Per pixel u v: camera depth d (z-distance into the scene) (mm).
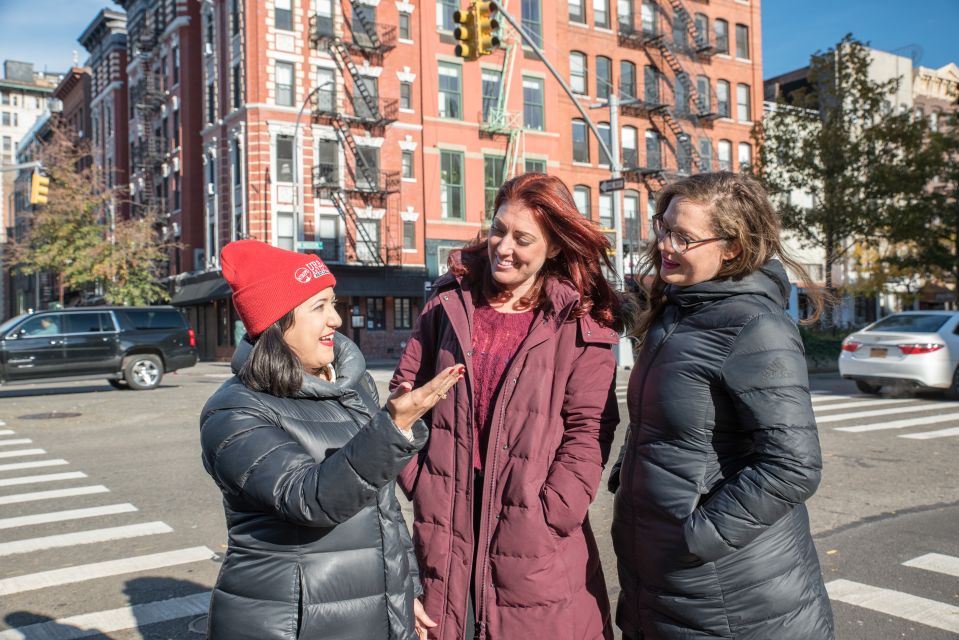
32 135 63156
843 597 4238
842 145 26031
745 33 41031
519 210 2293
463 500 2256
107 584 4668
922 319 13312
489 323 2432
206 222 35844
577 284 2334
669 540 2100
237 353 1874
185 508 6523
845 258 36094
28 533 5863
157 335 17328
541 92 35250
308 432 1800
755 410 1982
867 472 7367
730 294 2115
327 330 1909
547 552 2178
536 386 2250
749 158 40688
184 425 11477
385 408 1600
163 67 41000
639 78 37562
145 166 41719
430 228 33469
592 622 2262
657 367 2172
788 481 1924
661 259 2299
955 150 26375
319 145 32000
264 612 1719
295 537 1736
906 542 5203
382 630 1796
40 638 3883
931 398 12930
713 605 2062
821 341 19641
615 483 2469
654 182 37344
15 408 13984
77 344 16469
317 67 32062
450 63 34125
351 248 32156
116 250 35281
